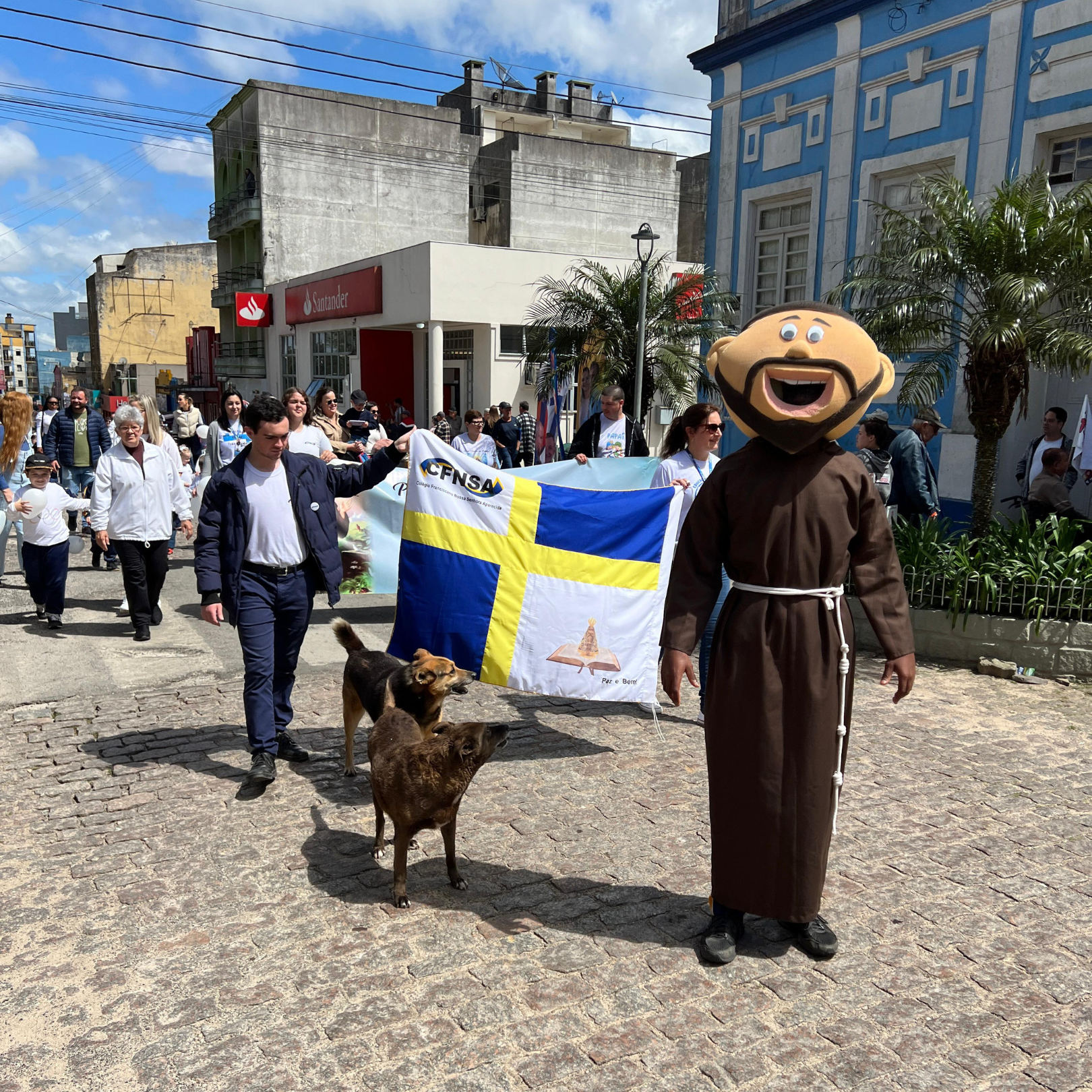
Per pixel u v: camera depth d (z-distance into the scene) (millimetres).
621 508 5414
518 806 4605
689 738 5590
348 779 4910
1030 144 9977
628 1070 2746
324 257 35375
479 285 23453
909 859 4078
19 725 5680
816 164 12500
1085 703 6258
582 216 37125
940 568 7297
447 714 6004
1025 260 7992
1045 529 7559
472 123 40719
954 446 10836
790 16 12414
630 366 16141
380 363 28016
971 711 6086
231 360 39594
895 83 11328
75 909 3605
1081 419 8531
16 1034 2883
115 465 7379
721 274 14352
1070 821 4465
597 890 3793
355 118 35156
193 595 9336
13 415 7566
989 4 10188
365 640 7719
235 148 37031
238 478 4770
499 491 5301
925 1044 2875
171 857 4023
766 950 3398
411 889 3783
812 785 3182
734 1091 2662
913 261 8219
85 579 10117
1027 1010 3051
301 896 3721
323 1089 2654
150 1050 2812
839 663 3191
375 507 8172
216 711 5953
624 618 5379
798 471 3186
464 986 3139
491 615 5270
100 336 54719
